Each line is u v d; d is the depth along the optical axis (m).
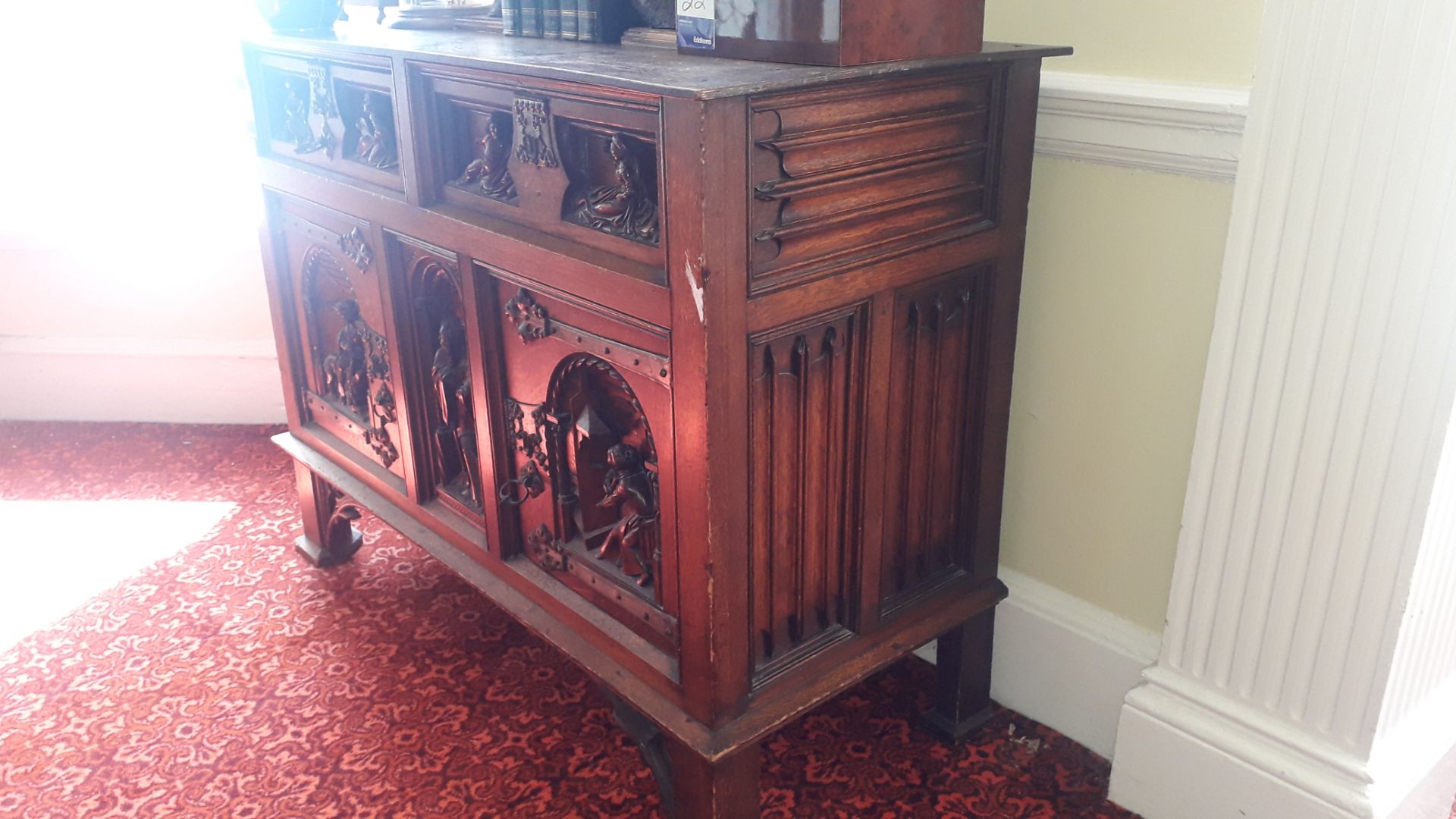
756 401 1.36
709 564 1.37
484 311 1.64
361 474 2.15
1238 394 1.48
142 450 3.05
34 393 3.21
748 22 1.40
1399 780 1.50
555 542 1.70
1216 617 1.59
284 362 2.32
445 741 1.91
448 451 1.92
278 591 2.37
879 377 1.50
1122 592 1.79
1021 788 1.79
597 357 1.46
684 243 1.24
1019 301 1.69
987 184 1.55
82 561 2.49
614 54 1.52
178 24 3.06
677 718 1.48
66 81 3.09
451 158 1.66
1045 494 1.85
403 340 1.86
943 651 1.85
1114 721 1.83
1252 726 1.58
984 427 1.69
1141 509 1.72
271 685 2.06
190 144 3.19
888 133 1.38
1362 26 1.26
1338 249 1.35
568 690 2.04
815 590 1.56
